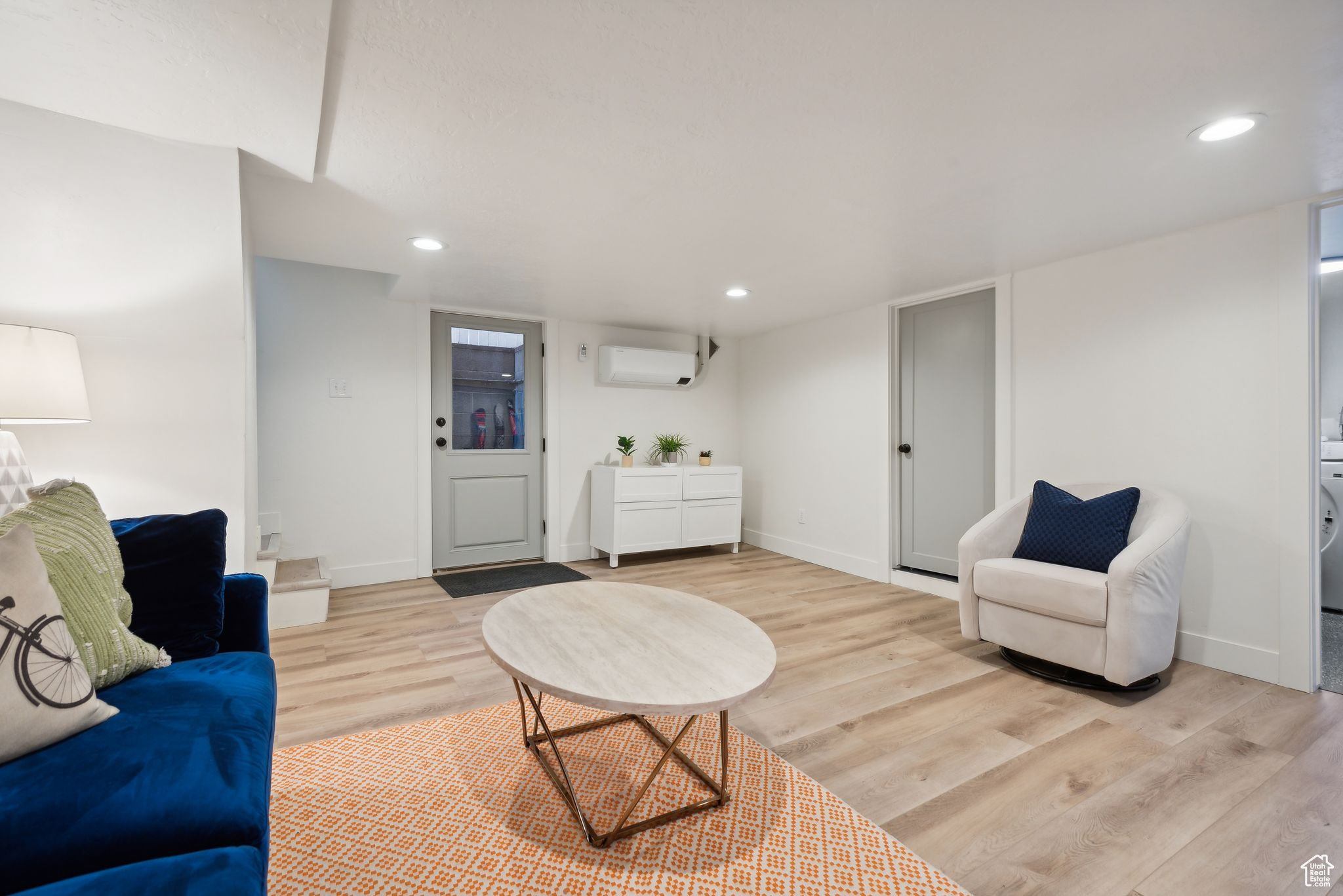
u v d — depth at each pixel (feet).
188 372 6.91
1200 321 8.29
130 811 2.74
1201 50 4.52
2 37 4.03
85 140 5.23
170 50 4.23
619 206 7.65
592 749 5.99
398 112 5.41
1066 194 7.24
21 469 5.57
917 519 12.84
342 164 6.41
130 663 3.95
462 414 14.02
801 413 15.53
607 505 14.58
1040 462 10.18
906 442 13.07
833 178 6.84
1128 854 4.51
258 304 11.57
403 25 4.21
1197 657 8.35
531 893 4.07
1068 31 4.31
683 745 6.08
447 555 13.85
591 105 5.32
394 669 8.03
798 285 11.65
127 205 5.68
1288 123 5.57
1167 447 8.61
